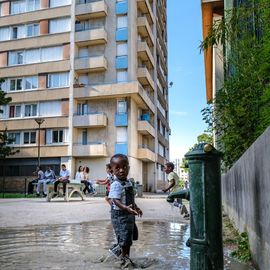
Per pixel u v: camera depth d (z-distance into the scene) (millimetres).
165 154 58125
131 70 38219
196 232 3682
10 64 41625
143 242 6586
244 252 5188
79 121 37656
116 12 39344
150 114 45719
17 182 39250
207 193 3670
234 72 7852
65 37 39750
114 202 4887
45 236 7406
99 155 36594
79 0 40406
